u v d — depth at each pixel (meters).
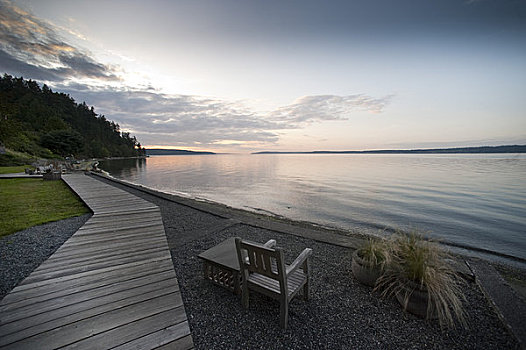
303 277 2.42
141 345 1.65
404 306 2.35
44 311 2.00
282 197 13.80
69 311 2.00
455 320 2.26
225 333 2.06
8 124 38.41
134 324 1.86
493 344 1.97
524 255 5.65
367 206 11.26
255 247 1.99
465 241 6.65
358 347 1.93
